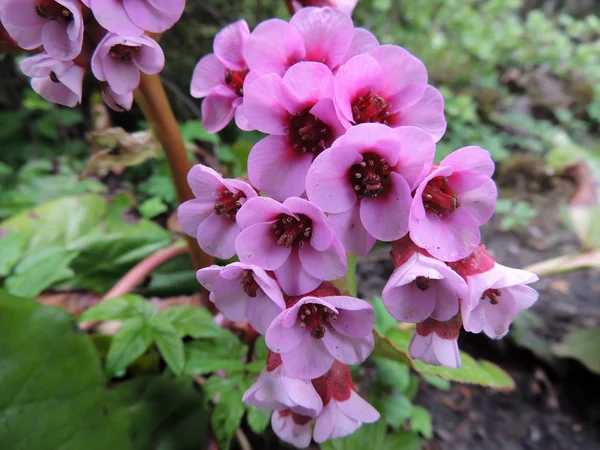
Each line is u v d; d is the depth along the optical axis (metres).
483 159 0.08
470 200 0.08
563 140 0.39
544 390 0.17
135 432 0.13
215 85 0.10
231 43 0.10
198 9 0.26
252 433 0.14
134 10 0.08
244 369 0.12
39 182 0.22
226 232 0.09
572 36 0.58
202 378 0.14
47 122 0.27
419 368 0.12
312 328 0.08
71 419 0.11
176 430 0.13
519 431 0.16
